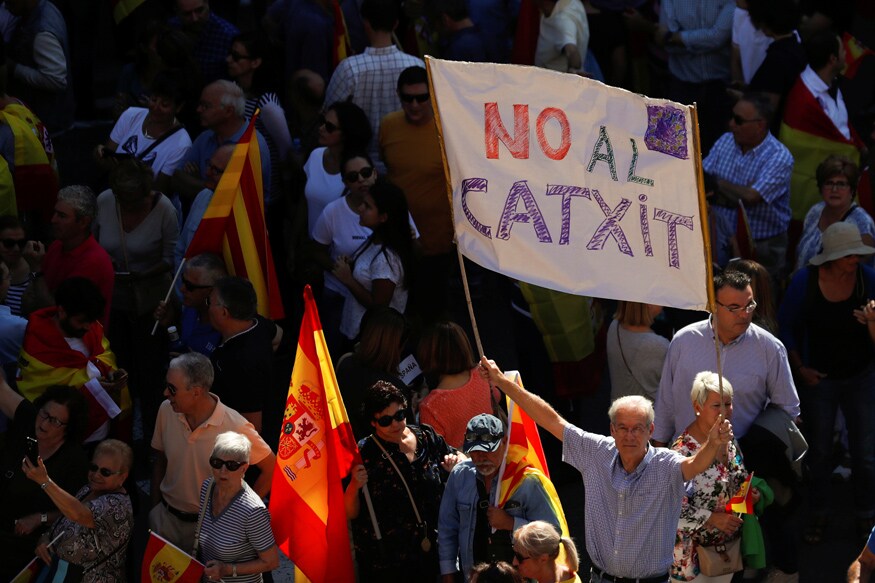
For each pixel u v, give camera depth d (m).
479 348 12.42
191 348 16.42
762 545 13.73
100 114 28.94
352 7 25.72
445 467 13.71
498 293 24.48
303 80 22.31
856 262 15.98
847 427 16.73
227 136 20.23
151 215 18.84
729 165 20.09
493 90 11.41
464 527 13.16
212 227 16.86
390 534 13.51
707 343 14.77
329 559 13.34
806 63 22.22
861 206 20.36
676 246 11.85
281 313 17.44
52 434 14.15
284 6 25.55
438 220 19.94
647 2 27.53
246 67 21.78
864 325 16.23
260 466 14.08
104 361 16.19
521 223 11.53
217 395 14.84
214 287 14.98
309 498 13.38
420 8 25.86
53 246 17.97
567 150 11.56
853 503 17.78
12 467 14.38
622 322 16.22
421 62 22.12
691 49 25.52
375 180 18.48
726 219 19.47
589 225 11.68
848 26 28.22
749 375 14.62
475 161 11.42
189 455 13.74
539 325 17.80
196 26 24.19
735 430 14.75
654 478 12.30
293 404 13.37
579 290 11.69
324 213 18.94
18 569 14.16
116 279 18.77
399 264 17.78
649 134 11.70
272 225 21.77
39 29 25.06
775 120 22.36
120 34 27.33
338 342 19.09
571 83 11.52
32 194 21.48
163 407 14.04
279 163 21.77
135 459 18.88
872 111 29.03
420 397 16.66
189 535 13.86
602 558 12.59
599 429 19.80
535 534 11.52
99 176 23.77
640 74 27.25
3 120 21.00
